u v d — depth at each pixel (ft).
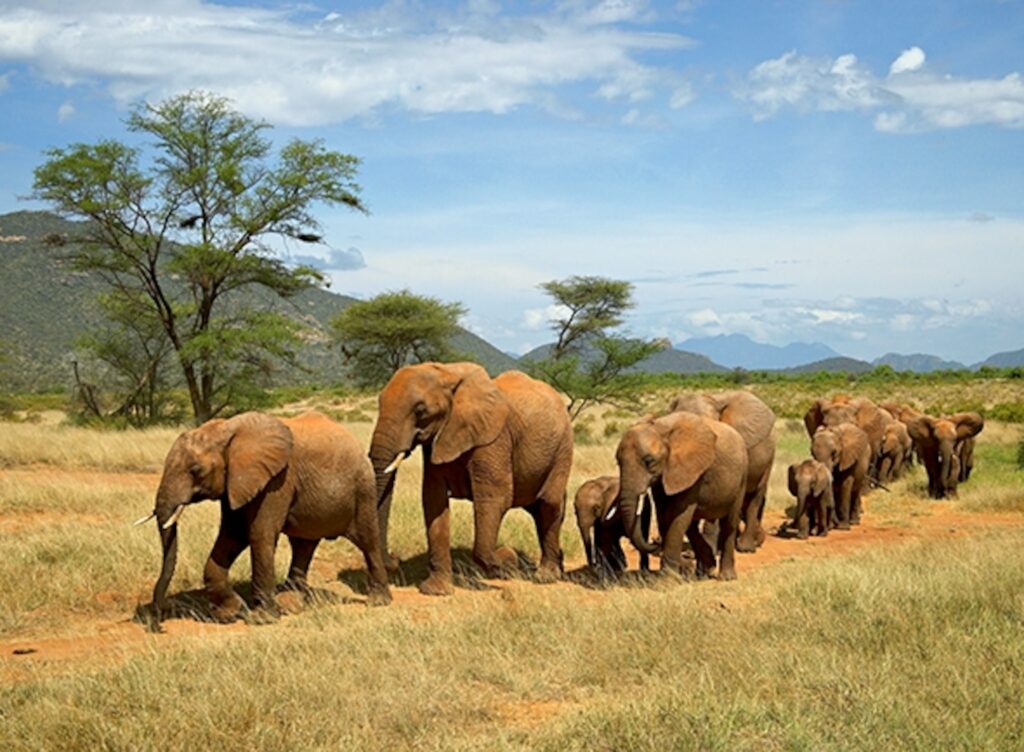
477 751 20.81
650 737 20.93
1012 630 29.86
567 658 28.22
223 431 32.89
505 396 41.98
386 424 39.42
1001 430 138.92
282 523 34.58
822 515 62.23
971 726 21.74
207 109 114.93
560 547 47.16
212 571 33.88
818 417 85.51
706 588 41.73
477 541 41.78
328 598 37.93
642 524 45.80
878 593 34.99
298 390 221.87
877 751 20.53
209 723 21.68
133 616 34.40
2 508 50.37
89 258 115.44
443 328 144.77
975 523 67.05
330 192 116.98
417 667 26.73
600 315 144.56
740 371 273.33
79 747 20.79
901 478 90.07
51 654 29.35
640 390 150.71
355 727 21.91
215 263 111.75
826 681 25.08
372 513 37.24
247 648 27.73
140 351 122.21
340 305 361.92
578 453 88.17
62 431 89.04
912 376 272.51
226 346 110.52
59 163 108.78
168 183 114.01
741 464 44.73
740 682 25.32
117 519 48.42
